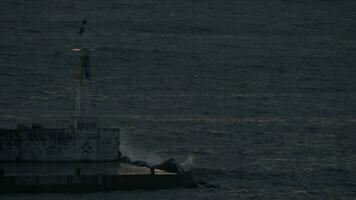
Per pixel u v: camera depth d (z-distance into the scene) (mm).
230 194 165000
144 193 156375
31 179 152000
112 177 155875
